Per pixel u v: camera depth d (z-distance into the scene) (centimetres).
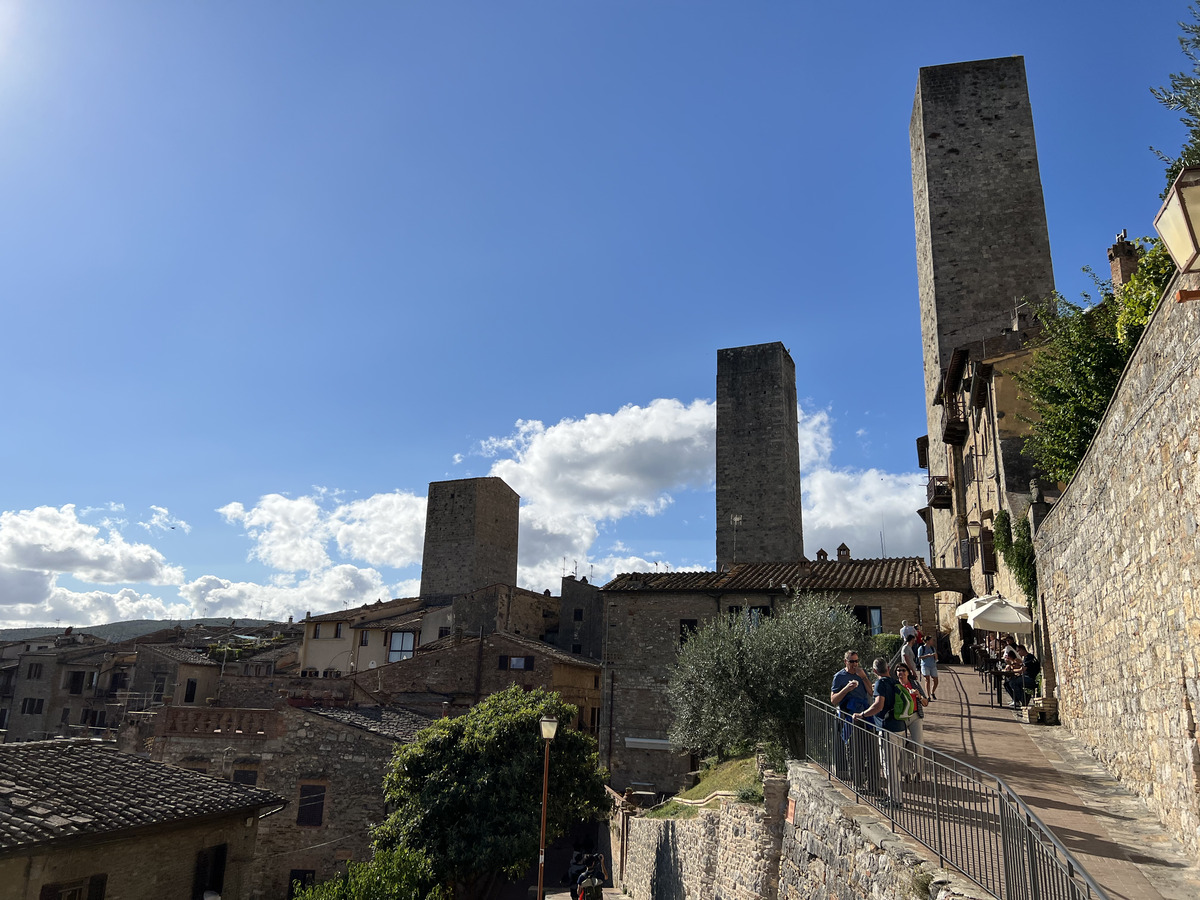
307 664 6500
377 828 2780
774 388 7038
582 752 3006
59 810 1723
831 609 2612
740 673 2353
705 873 1903
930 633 3619
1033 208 5069
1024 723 1986
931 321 5241
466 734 2848
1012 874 763
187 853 2003
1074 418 2111
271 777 3184
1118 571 1352
